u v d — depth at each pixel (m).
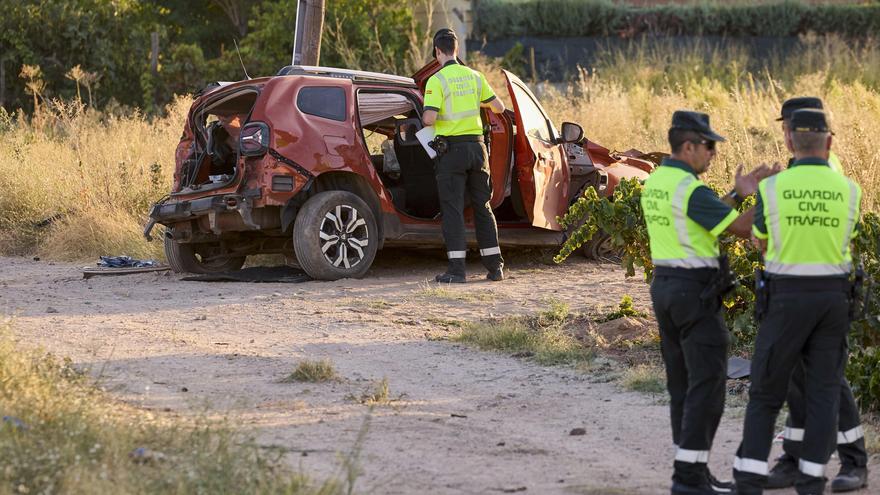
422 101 18.75
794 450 8.62
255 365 12.23
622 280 18.22
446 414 10.57
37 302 16.14
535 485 8.50
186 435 8.73
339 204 17.69
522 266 19.97
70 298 16.56
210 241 19.12
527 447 9.54
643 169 21.45
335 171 17.84
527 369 12.45
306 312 15.30
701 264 8.10
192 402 10.45
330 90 17.94
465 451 9.36
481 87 17.80
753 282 12.67
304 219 17.47
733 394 11.40
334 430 9.78
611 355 12.99
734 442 9.89
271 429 9.70
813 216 7.89
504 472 8.80
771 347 7.99
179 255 19.11
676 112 8.30
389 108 18.45
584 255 20.80
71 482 7.19
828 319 7.96
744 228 8.19
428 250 21.27
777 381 8.04
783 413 10.62
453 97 17.58
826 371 8.06
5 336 10.85
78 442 8.02
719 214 8.01
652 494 8.36
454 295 16.61
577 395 11.38
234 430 8.89
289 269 18.80
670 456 9.42
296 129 17.38
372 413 10.45
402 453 9.20
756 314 8.23
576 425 10.31
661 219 8.20
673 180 8.16
